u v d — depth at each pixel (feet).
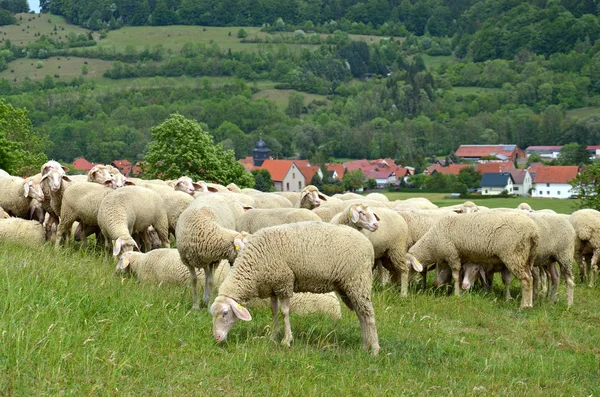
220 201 51.19
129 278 51.49
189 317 41.01
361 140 612.29
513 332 48.57
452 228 56.24
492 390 36.35
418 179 447.01
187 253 43.57
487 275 60.80
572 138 627.46
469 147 609.83
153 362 33.94
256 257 37.65
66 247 58.39
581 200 186.70
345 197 86.53
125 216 55.36
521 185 419.54
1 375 29.78
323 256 37.27
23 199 66.74
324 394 32.60
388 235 55.26
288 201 72.18
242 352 36.01
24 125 209.97
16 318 35.01
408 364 38.06
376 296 53.52
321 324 42.73
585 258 71.26
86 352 32.96
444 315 51.24
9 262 45.24
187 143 171.42
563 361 42.91
